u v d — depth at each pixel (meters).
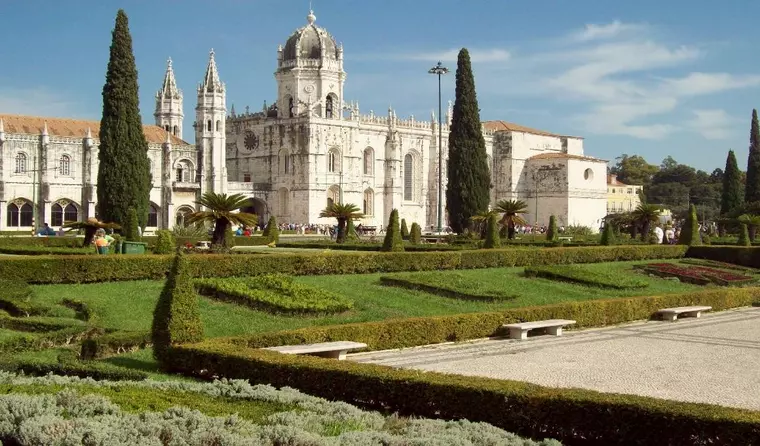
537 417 19.69
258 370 24.08
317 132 141.75
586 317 42.12
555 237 83.44
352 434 16.64
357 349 32.81
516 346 35.75
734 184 145.00
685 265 66.88
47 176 115.88
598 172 172.75
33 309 33.03
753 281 62.72
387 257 49.12
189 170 132.50
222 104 134.00
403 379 21.64
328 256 46.50
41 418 16.11
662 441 18.11
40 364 23.78
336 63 146.88
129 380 22.70
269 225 80.88
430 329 35.38
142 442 15.32
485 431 18.28
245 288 38.56
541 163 170.38
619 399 19.08
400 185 155.75
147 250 59.22
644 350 35.31
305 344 30.89
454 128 101.12
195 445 15.62
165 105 145.25
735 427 17.19
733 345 37.22
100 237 51.66
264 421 17.73
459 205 100.56
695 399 25.62
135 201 84.75
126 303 36.09
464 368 30.25
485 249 56.44
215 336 32.41
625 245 70.50
